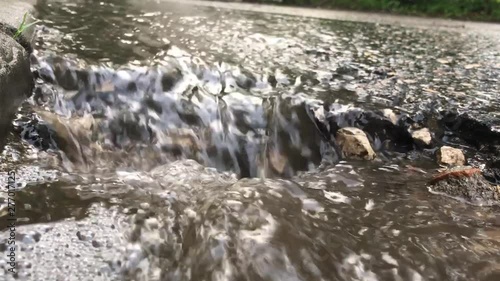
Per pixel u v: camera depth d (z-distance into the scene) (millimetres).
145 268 257
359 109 475
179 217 299
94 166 399
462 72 664
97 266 249
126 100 469
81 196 303
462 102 518
